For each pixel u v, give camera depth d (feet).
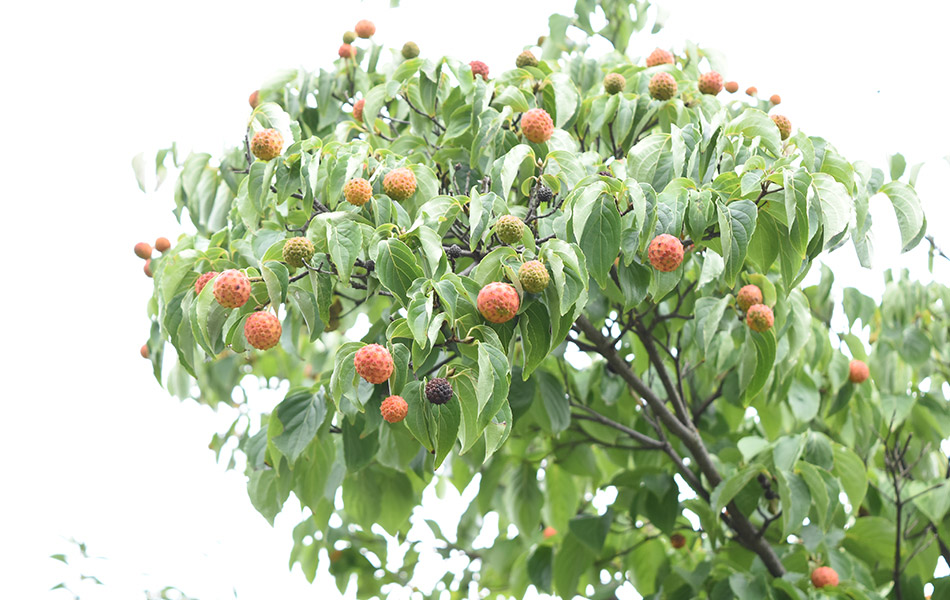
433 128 14.92
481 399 9.30
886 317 18.39
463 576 21.85
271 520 14.55
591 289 14.01
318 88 15.92
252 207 12.46
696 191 10.75
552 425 15.15
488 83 13.91
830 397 16.49
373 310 16.38
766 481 15.47
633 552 19.08
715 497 14.40
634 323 14.79
